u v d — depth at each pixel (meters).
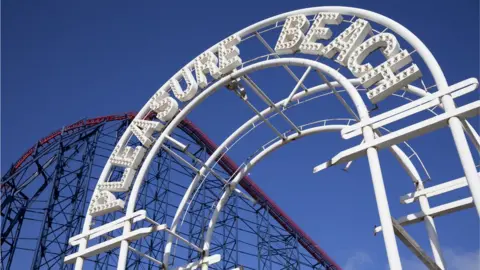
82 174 40.38
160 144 23.38
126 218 21.75
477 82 15.59
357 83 22.89
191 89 23.09
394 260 14.41
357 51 18.77
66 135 44.22
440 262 18.67
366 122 17.08
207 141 42.84
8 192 44.91
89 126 44.62
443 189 19.78
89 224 23.05
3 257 39.75
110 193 23.33
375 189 15.77
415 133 16.09
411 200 20.36
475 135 18.34
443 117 15.62
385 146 16.62
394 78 17.28
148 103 24.67
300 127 24.77
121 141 24.53
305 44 20.67
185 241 23.34
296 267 44.75
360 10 19.64
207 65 23.28
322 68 19.69
